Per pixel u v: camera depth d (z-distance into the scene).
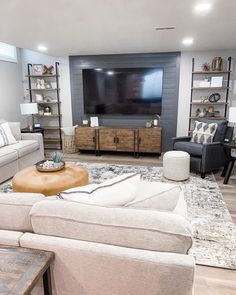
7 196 1.20
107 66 5.43
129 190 1.25
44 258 0.98
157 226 0.96
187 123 5.36
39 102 5.69
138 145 5.17
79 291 1.06
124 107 5.42
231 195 3.16
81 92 5.67
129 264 0.95
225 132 4.05
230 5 2.39
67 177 2.64
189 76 5.16
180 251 0.95
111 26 3.09
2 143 4.00
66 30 3.29
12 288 0.83
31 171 2.87
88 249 0.99
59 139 5.90
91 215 1.03
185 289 0.92
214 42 4.14
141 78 5.20
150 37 3.74
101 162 4.79
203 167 3.71
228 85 4.93
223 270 1.85
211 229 2.36
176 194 1.33
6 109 5.32
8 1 2.27
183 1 2.28
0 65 5.07
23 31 3.33
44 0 2.25
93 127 5.40
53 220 1.06
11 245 1.06
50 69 5.54
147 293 0.97
